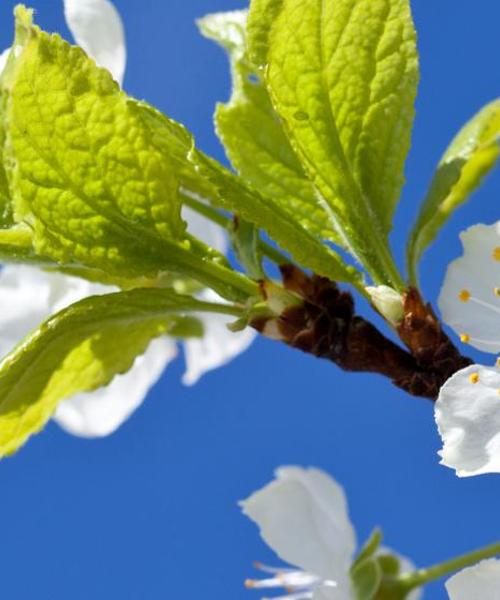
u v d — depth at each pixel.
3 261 0.17
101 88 0.16
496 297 0.18
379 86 0.17
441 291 0.18
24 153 0.16
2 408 0.17
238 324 0.17
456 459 0.16
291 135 0.17
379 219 0.17
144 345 0.18
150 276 0.17
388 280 0.17
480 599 0.17
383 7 0.17
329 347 0.17
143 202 0.16
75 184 0.16
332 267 0.17
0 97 0.16
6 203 0.16
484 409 0.17
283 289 0.17
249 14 0.16
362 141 0.17
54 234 0.16
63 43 0.16
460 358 0.17
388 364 0.18
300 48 0.17
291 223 0.17
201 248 0.17
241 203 0.17
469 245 0.18
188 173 0.18
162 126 0.17
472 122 0.18
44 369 0.17
